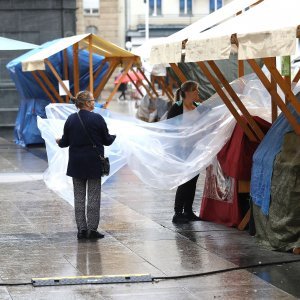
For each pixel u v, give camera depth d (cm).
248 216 1361
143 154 1453
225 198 1418
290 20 1059
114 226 1420
